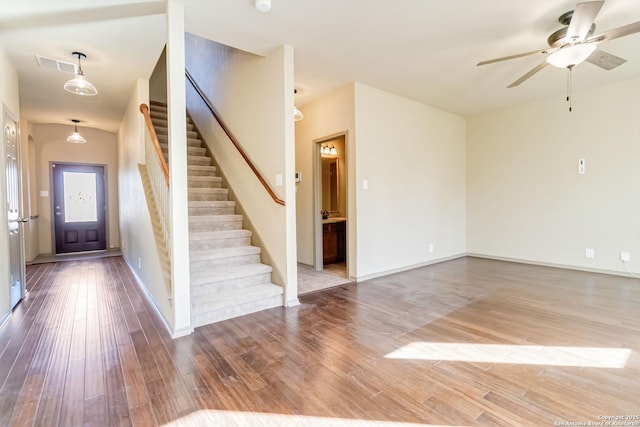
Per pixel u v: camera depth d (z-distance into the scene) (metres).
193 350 2.44
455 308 3.32
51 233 6.65
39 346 2.52
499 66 3.85
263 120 3.78
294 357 2.33
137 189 4.25
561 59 2.72
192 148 5.25
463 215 6.24
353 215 4.46
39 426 1.63
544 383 1.97
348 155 4.49
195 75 5.95
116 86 4.19
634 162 4.42
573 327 2.79
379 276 4.71
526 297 3.66
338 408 1.77
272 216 3.65
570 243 5.03
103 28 2.84
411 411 1.73
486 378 2.04
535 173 5.36
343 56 3.59
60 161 6.68
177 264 2.68
